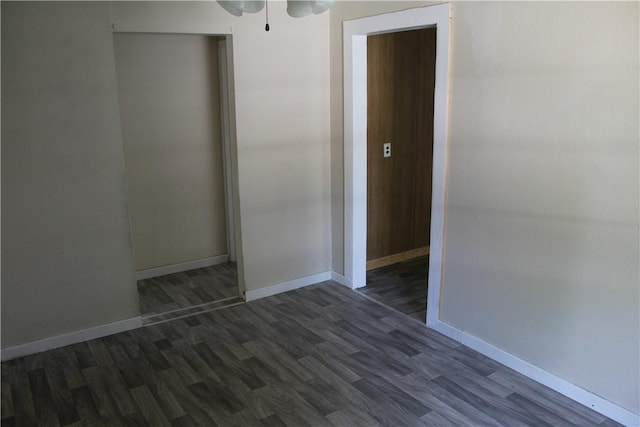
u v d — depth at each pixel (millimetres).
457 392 2865
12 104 3045
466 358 3234
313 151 4297
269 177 4094
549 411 2684
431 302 3613
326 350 3363
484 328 3248
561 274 2746
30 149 3143
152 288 4496
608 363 2600
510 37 2814
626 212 2428
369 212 4695
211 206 4980
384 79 4480
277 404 2779
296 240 4359
